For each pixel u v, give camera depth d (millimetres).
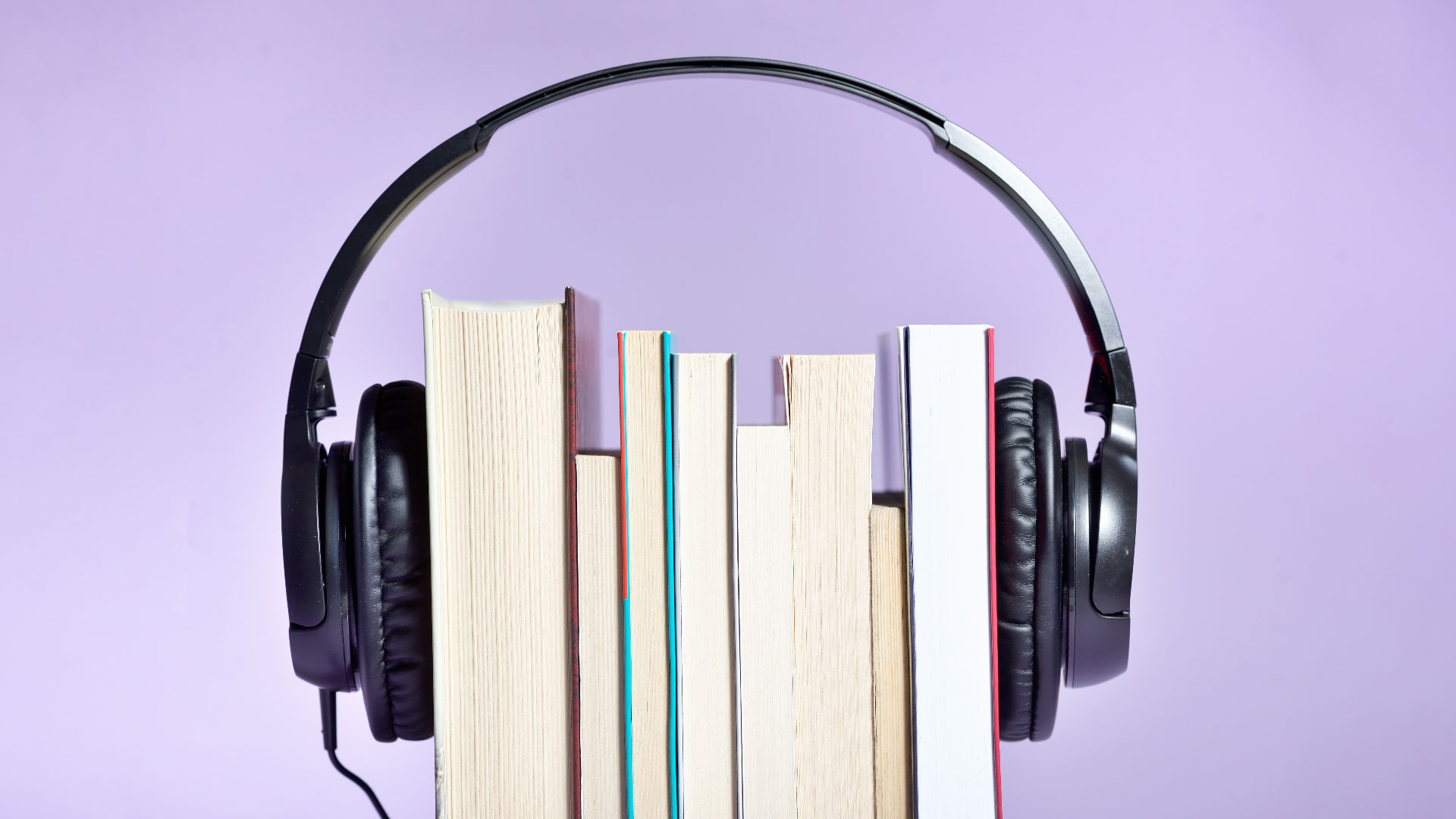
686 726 642
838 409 651
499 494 611
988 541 614
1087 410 664
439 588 581
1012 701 632
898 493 733
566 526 614
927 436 616
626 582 621
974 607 618
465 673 613
